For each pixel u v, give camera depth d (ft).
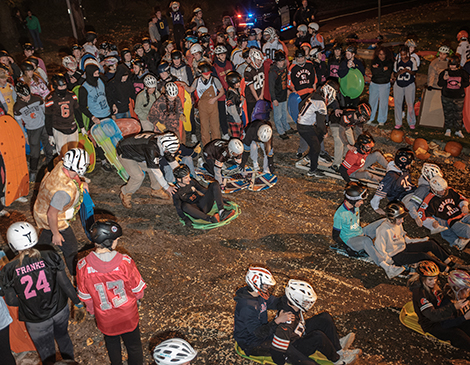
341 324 15.79
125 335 12.96
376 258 17.97
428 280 14.49
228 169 26.61
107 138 23.95
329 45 36.17
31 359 14.42
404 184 20.40
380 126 31.14
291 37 54.24
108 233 11.86
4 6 57.16
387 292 17.33
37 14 69.00
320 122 23.97
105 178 26.48
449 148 26.99
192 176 23.34
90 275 11.94
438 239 20.20
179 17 43.88
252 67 27.53
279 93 29.17
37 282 11.94
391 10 69.00
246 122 28.60
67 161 14.82
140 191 25.05
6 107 25.04
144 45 33.32
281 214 22.56
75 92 24.70
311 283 17.85
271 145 24.86
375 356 14.42
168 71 26.68
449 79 27.76
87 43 33.55
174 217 22.62
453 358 14.34
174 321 16.10
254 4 53.83
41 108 24.64
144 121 25.89
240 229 21.43
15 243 11.73
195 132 30.89
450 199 19.04
